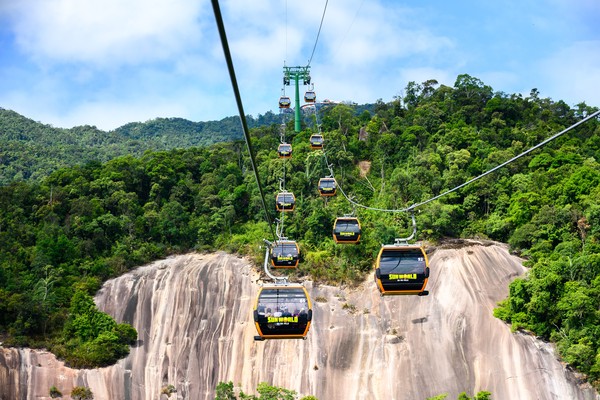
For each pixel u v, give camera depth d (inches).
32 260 2805.1
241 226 3277.6
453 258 2731.3
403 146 3624.5
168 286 2800.2
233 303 2684.5
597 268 2260.1
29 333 2471.7
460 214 3043.8
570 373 2076.8
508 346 2240.4
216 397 2172.7
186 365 2413.9
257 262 2891.2
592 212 2539.4
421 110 4089.6
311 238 2989.7
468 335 2346.2
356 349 2397.9
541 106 4493.1
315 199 3213.6
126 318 2640.3
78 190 3380.9
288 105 4239.7
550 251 2583.7
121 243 3080.7
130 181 3553.2
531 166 3255.4
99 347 2381.9
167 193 3570.4
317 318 2546.8
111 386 2308.1
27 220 3171.8
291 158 3580.2
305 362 2361.0
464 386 2175.2
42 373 2321.6
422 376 2242.9
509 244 2763.3
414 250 1195.3
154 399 2300.7
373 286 2689.5
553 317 2220.7
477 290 2534.5
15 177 4847.4
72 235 3041.3
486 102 4377.5
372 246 2837.1
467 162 3302.2
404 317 2507.4
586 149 3494.1
